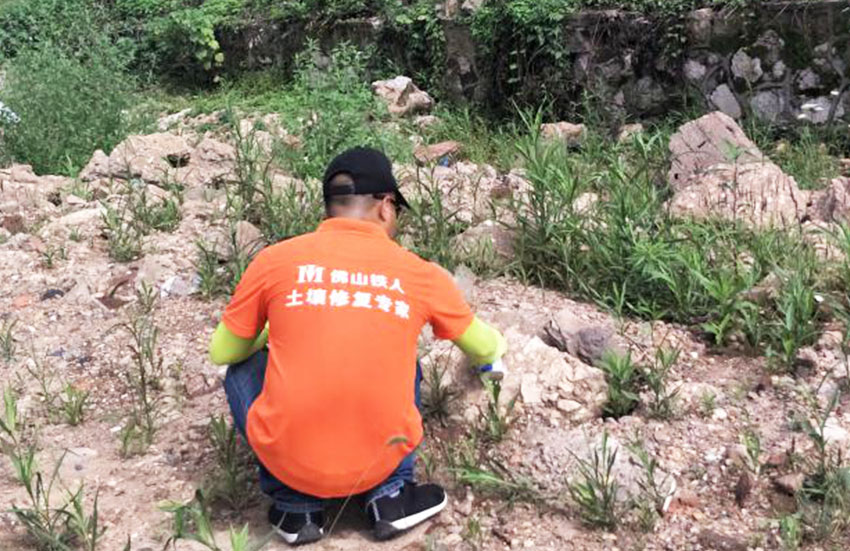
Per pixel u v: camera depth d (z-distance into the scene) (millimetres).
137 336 5117
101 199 7086
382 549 3621
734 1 8289
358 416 3441
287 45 12133
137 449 4277
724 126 6875
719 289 4789
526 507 3791
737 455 3936
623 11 8961
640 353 4652
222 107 11078
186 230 6367
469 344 3660
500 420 4094
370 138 7902
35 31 13859
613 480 3717
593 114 8727
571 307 5105
